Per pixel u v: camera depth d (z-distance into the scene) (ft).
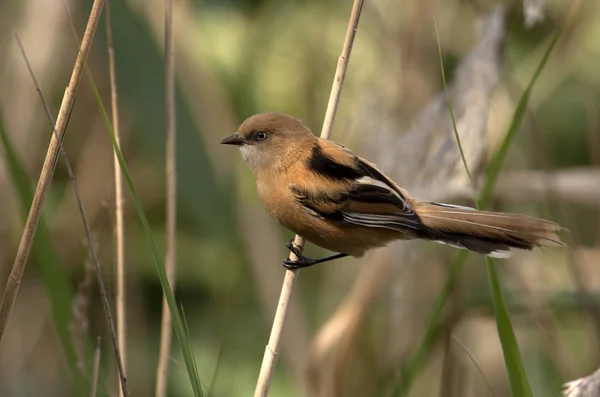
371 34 40.45
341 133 37.93
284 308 25.13
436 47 37.93
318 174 27.12
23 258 22.52
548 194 34.55
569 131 43.60
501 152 25.00
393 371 34.88
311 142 27.78
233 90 42.14
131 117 39.86
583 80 43.32
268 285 37.19
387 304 37.58
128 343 40.52
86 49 22.22
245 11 43.09
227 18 42.93
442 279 36.68
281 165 27.68
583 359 38.01
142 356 40.81
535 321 34.32
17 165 26.03
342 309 33.78
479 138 29.22
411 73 37.17
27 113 38.27
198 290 42.09
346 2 42.19
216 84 37.17
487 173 25.30
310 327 41.01
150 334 41.78
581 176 35.01
